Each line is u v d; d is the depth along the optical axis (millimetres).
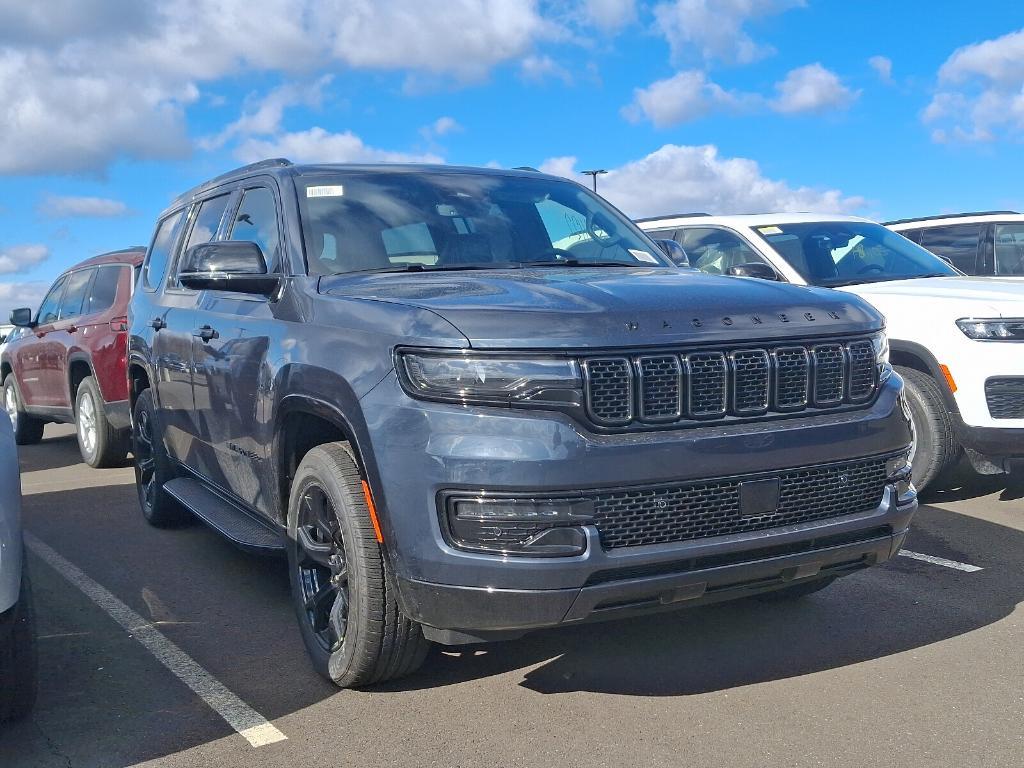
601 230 4992
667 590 3154
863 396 3586
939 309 6039
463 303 3336
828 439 3393
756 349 3357
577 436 3064
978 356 5828
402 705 3572
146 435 6406
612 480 3064
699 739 3232
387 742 3289
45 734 3428
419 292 3574
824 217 7754
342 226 4402
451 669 3881
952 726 3275
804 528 3338
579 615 3088
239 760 3205
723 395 3281
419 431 3139
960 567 5023
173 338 5395
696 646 4059
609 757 3129
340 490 3512
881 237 7633
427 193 4770
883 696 3527
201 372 4887
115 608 4805
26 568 3381
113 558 5738
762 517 3281
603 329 3168
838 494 3449
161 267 6180
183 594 5012
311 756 3213
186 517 6398
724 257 7602
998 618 4281
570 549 3039
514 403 3078
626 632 4238
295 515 3920
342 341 3541
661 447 3123
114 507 7180
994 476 7219
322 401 3547
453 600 3109
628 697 3584
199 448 5215
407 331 3256
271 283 4234
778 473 3303
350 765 3148
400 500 3170
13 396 10953
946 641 4035
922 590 4684
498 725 3385
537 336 3113
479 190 4930
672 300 3396
